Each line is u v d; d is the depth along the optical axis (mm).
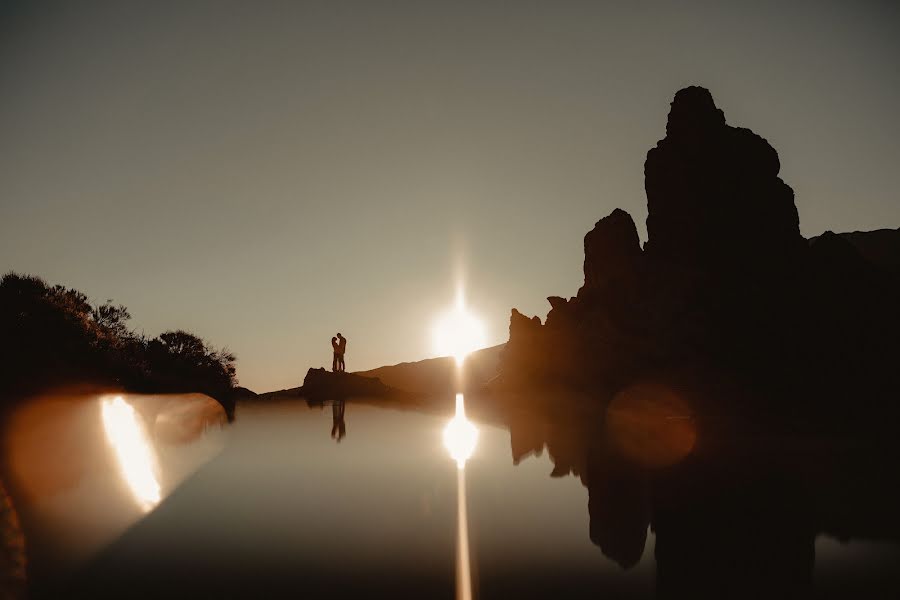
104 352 19125
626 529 7359
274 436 16062
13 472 8281
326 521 7809
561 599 5293
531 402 28125
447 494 9289
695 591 5379
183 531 7293
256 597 5324
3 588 5410
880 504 8203
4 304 16938
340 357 35281
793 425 18625
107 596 5332
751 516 7812
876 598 5121
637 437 16453
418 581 5727
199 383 28688
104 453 10500
